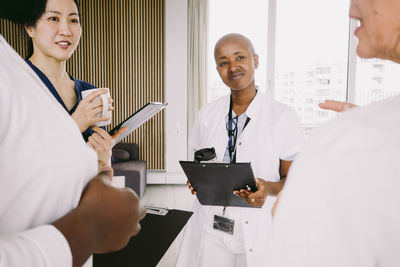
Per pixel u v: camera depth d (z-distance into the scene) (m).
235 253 1.46
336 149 0.35
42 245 0.30
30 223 0.38
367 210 0.32
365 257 0.33
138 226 0.46
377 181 0.32
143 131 5.57
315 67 5.40
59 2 1.04
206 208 1.53
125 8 5.37
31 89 0.41
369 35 0.41
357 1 0.42
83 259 0.35
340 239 0.34
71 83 1.32
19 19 0.82
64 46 1.09
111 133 1.11
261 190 1.29
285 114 1.54
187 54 5.48
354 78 5.49
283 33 5.33
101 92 1.07
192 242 1.57
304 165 0.38
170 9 5.28
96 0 5.32
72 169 0.43
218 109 1.72
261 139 1.54
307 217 0.35
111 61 5.44
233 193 1.30
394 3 0.37
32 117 0.38
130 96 5.52
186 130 5.53
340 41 5.42
